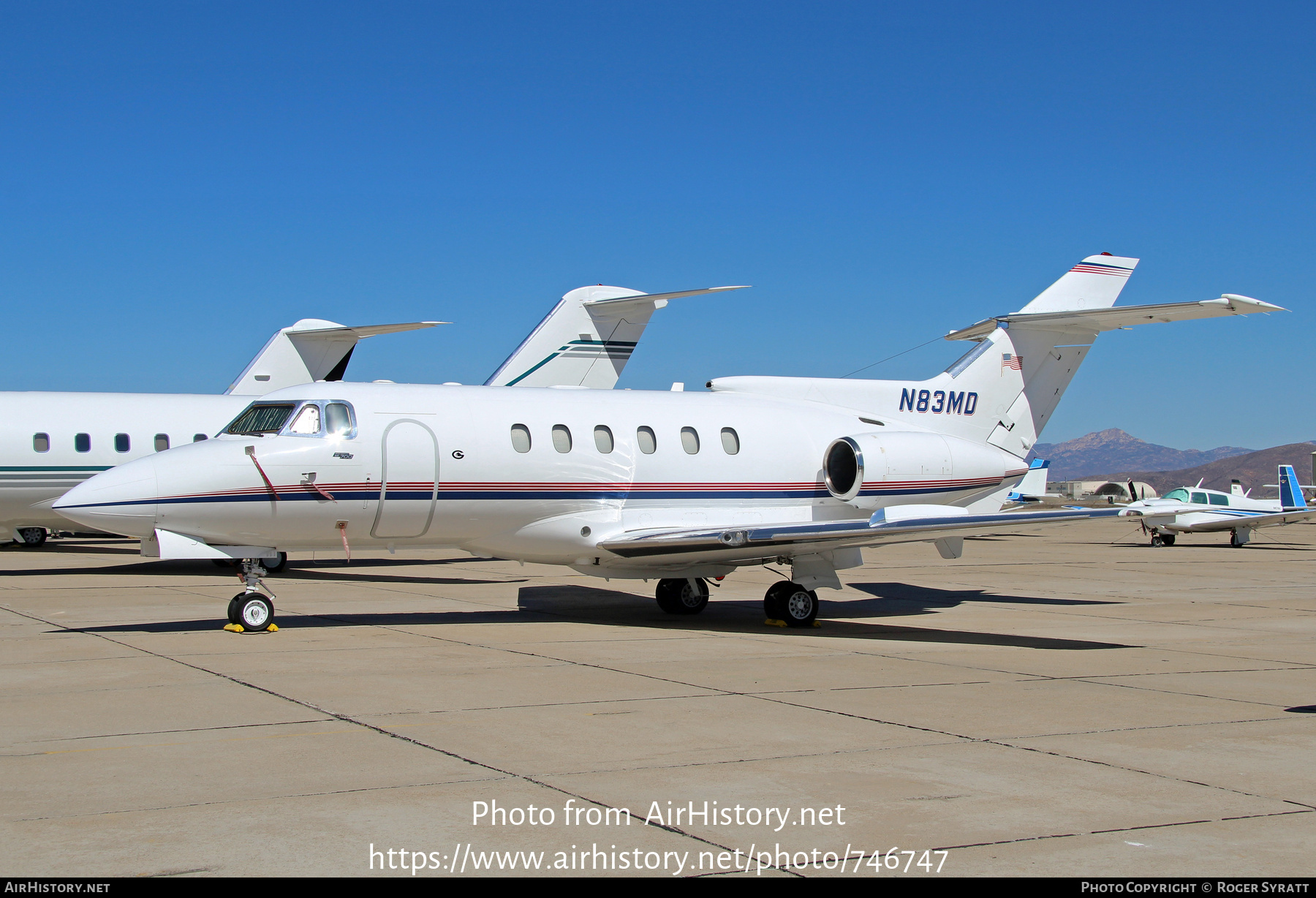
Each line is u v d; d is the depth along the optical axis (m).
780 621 14.76
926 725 8.30
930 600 18.59
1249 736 8.05
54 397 22.36
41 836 5.57
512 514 14.55
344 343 27.84
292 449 13.31
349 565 24.34
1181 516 35.59
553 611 16.03
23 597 17.12
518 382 25.69
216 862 5.22
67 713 8.39
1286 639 13.76
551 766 6.96
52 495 21.72
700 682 10.00
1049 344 18.20
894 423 17.33
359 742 7.55
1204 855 5.47
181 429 22.64
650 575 15.35
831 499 16.48
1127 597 19.47
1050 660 11.80
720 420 16.00
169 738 7.62
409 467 13.86
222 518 13.03
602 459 14.93
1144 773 6.97
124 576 20.98
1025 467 17.88
